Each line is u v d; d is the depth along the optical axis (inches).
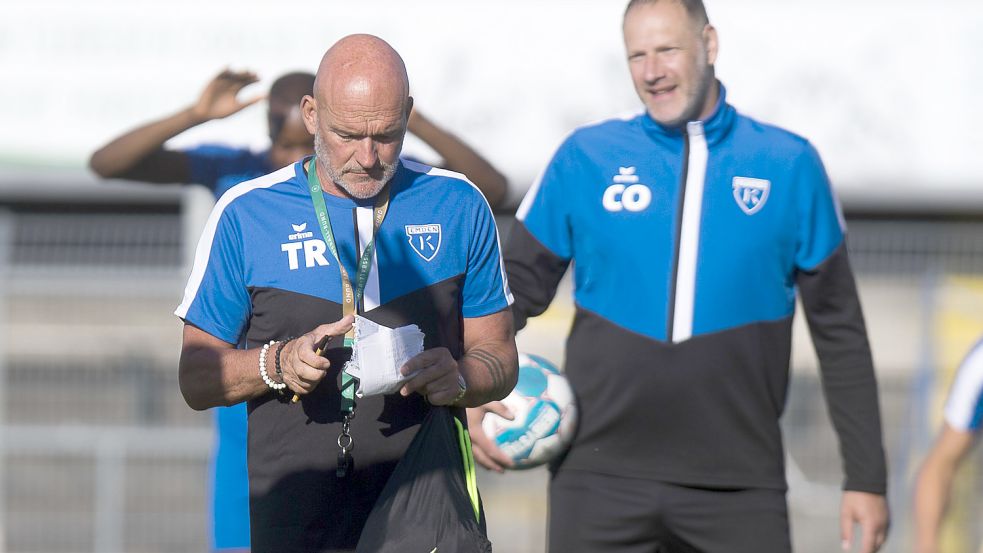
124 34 1349.7
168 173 703.7
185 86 1346.0
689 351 589.6
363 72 408.8
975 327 1077.1
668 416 593.6
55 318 1110.4
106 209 1455.5
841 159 1370.6
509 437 603.5
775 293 596.1
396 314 436.8
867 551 614.9
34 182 1360.7
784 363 601.9
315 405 435.2
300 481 435.5
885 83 1368.1
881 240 1089.4
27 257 1114.1
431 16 1358.3
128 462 1088.2
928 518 521.7
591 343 609.9
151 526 1091.3
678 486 596.1
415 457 429.4
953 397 523.8
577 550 612.1
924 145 1370.6
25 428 1076.5
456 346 452.1
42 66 1350.9
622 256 599.2
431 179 453.4
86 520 1096.2
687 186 593.0
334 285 435.8
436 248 443.8
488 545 426.3
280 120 649.0
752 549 593.6
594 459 607.5
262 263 437.4
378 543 419.2
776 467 601.0
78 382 1122.7
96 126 1359.5
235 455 631.2
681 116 587.2
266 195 442.9
